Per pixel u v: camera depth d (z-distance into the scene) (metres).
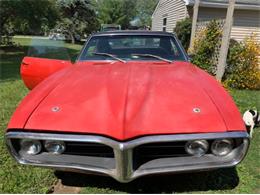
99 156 2.58
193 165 2.49
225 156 2.52
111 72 3.31
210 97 2.73
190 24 12.30
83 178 3.18
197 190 2.98
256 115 4.68
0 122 4.79
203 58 8.36
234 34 12.59
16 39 25.91
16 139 2.56
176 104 2.58
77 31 32.62
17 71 10.67
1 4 17.86
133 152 2.42
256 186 3.08
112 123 2.41
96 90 2.81
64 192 2.97
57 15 20.77
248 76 7.79
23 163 2.58
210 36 8.19
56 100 2.72
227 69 7.85
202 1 12.17
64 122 2.48
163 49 4.18
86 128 2.42
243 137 2.44
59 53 5.15
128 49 4.18
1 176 3.18
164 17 18.48
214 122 2.46
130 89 2.77
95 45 4.23
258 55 7.90
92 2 37.16
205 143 2.45
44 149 2.60
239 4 12.05
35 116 2.57
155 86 2.86
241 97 6.88
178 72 3.38
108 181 3.12
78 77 3.20
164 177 3.16
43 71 4.41
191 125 2.42
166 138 2.34
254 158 3.70
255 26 12.57
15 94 6.73
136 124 2.39
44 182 3.09
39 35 20.17
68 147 2.60
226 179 3.18
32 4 18.59
